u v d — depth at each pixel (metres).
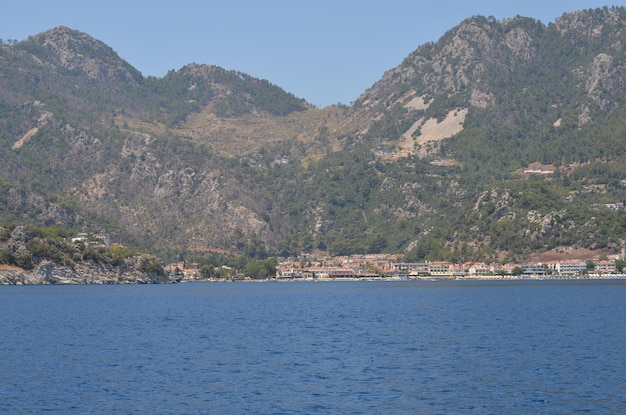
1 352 142.38
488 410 97.50
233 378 116.44
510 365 125.69
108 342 157.88
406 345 150.62
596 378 114.25
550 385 110.12
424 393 106.12
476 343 152.88
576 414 95.38
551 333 169.00
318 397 104.19
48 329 183.62
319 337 166.12
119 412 97.25
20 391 107.69
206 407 99.38
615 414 95.06
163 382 113.69
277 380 114.88
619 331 171.50
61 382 113.50
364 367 124.88
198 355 138.88
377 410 97.75
